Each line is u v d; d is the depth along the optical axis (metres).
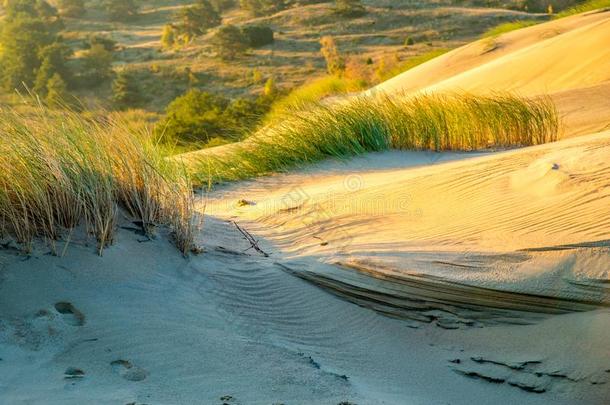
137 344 3.28
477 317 4.00
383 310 4.13
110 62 86.62
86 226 4.04
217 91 73.38
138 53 95.94
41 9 130.12
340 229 5.21
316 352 3.67
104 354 3.15
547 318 3.91
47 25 124.69
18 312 3.31
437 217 5.14
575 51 13.39
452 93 10.67
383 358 3.74
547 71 13.12
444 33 83.31
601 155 5.45
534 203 4.92
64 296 3.52
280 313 3.99
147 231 4.33
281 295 4.16
